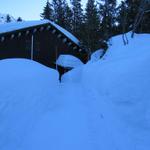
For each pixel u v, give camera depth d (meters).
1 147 5.68
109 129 7.18
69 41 28.20
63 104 10.20
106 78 11.18
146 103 7.62
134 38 21.83
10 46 24.81
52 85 12.14
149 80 8.53
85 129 7.27
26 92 8.30
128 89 8.67
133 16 30.66
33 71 10.71
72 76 20.12
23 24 26.30
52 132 6.99
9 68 9.66
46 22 26.69
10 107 6.98
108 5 38.53
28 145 6.13
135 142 6.29
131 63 10.73
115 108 8.37
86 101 10.70
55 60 27.42
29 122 7.27
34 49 26.33
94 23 38.81
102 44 27.91
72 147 6.14
